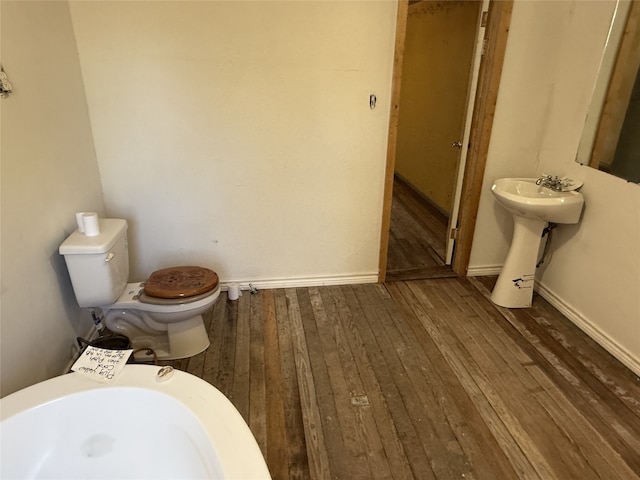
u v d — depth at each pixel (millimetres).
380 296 3059
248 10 2434
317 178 2867
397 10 2498
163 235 2881
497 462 1819
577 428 1990
